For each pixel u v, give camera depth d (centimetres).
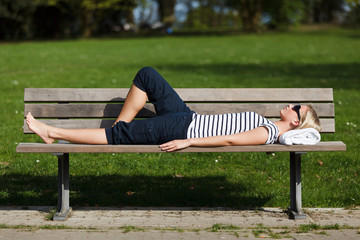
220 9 5031
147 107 412
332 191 424
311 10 4272
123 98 409
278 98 413
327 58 1659
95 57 1703
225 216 368
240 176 475
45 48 2052
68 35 3488
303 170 492
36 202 397
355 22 3872
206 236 322
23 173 478
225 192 426
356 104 837
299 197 366
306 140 345
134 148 333
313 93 412
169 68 1370
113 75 1209
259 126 360
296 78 1180
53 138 355
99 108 409
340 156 532
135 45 2316
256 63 1527
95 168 500
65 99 405
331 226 342
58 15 3241
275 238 319
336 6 4384
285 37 2825
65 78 1154
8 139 598
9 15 2873
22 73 1237
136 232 329
